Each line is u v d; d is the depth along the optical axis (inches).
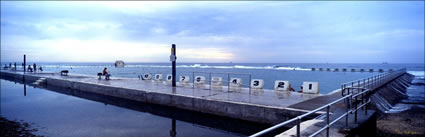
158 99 593.9
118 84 805.2
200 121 501.0
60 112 586.2
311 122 261.7
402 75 1702.8
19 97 825.5
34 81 1269.7
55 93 920.9
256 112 426.6
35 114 569.3
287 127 390.0
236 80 685.3
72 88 947.3
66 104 694.5
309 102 452.8
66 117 533.6
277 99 487.8
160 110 587.2
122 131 430.0
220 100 479.2
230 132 429.1
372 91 637.9
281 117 399.2
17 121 499.2
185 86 724.7
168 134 412.8
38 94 896.9
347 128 232.2
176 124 479.2
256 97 513.3
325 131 228.2
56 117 533.6
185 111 533.6
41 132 425.4
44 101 743.7
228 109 461.7
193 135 409.4
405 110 595.8
